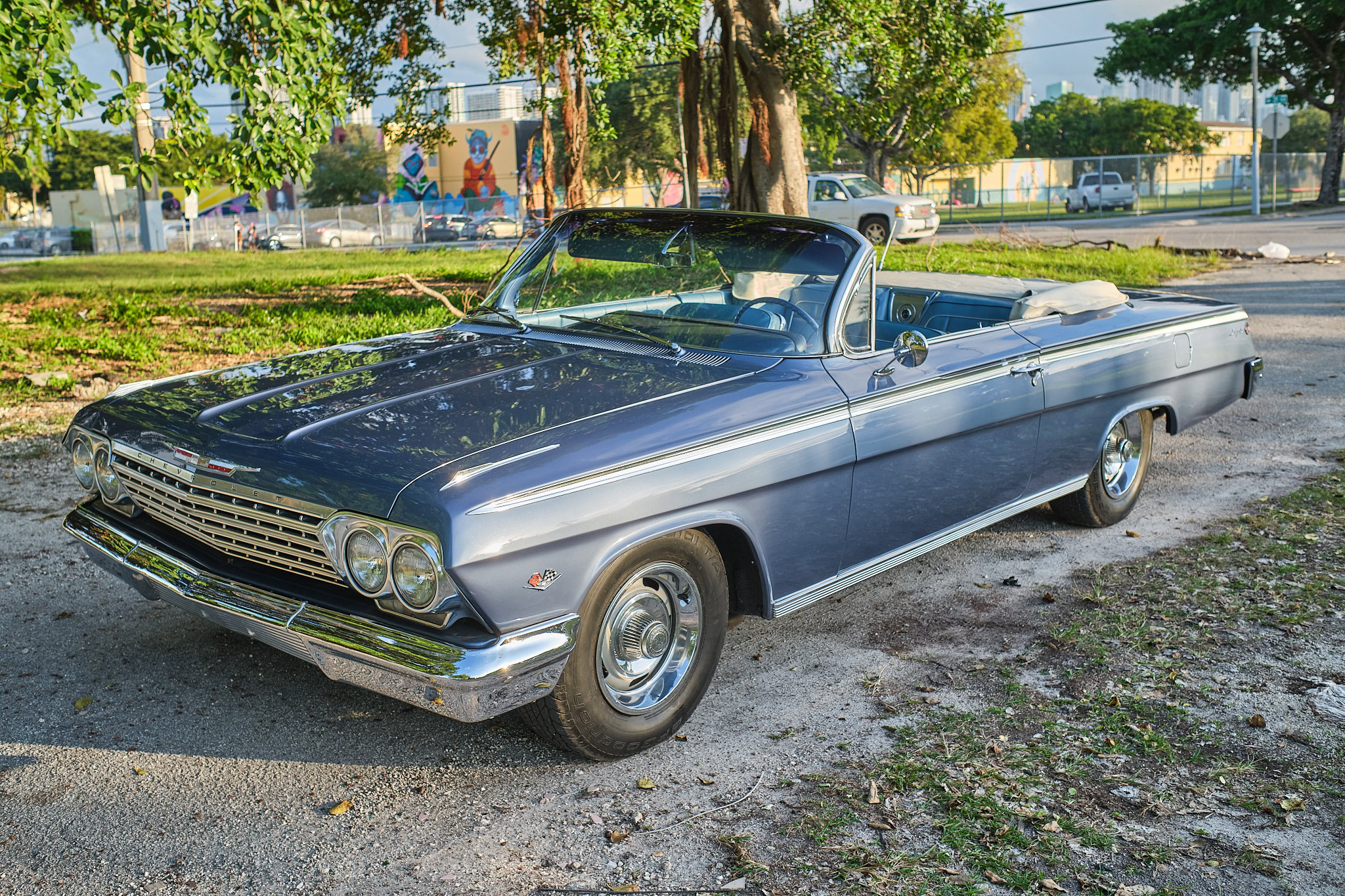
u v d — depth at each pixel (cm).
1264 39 3728
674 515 304
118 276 2491
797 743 328
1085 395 463
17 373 958
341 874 263
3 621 416
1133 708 346
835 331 362
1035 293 481
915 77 1429
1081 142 8475
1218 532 518
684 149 1639
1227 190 4450
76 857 268
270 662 385
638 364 353
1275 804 291
